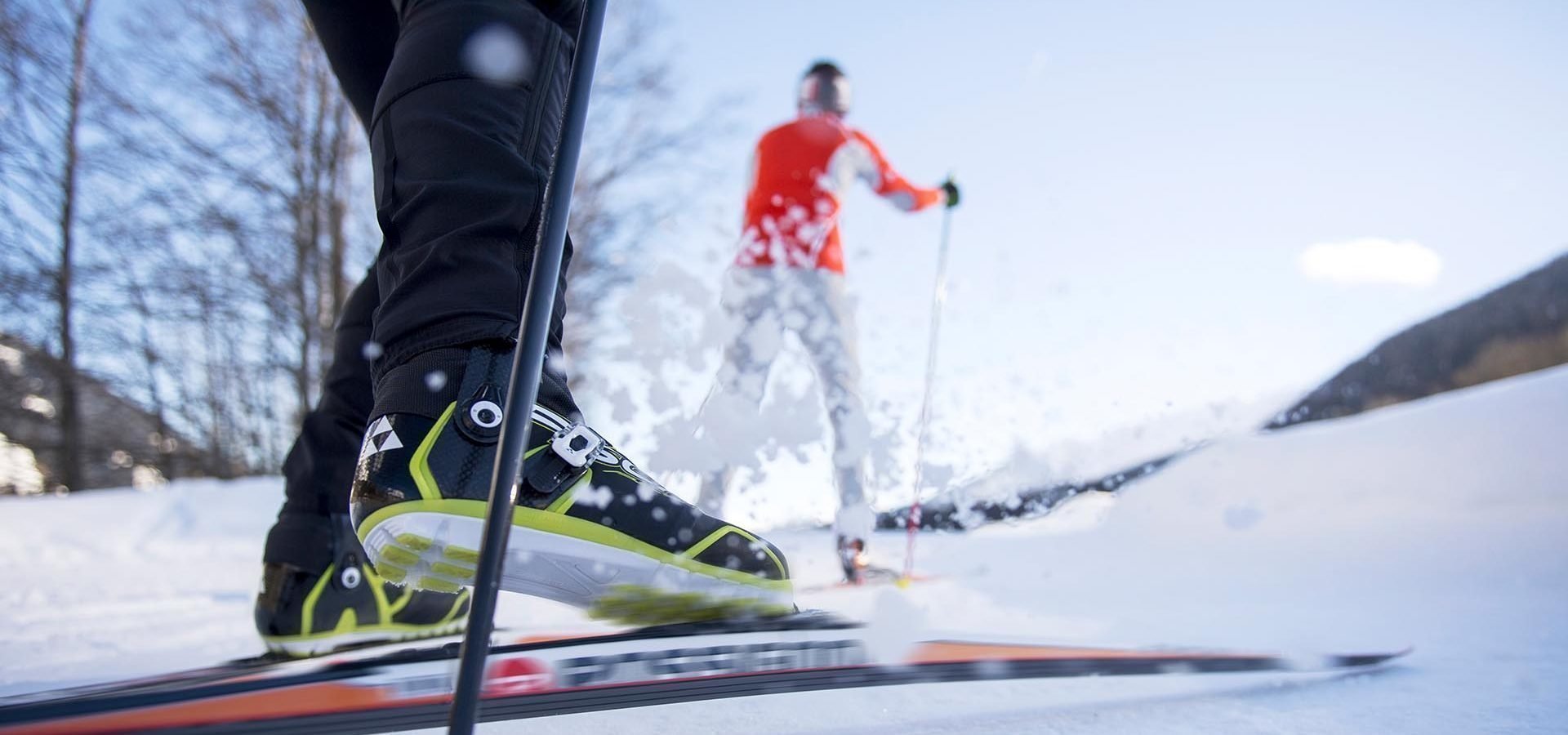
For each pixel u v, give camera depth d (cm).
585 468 72
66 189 993
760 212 253
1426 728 73
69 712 60
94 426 1109
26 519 473
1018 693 86
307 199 1044
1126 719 77
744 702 83
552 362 73
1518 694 84
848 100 279
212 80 998
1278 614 153
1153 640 117
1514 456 303
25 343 1015
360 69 101
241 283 1038
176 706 62
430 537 66
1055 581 205
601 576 74
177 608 200
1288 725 74
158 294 1029
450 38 72
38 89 966
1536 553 210
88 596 233
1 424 1056
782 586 82
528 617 126
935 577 211
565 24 83
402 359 68
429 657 73
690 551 76
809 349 231
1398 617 145
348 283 1068
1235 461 343
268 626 99
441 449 66
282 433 1129
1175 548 249
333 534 101
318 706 64
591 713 79
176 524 493
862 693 86
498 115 72
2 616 193
